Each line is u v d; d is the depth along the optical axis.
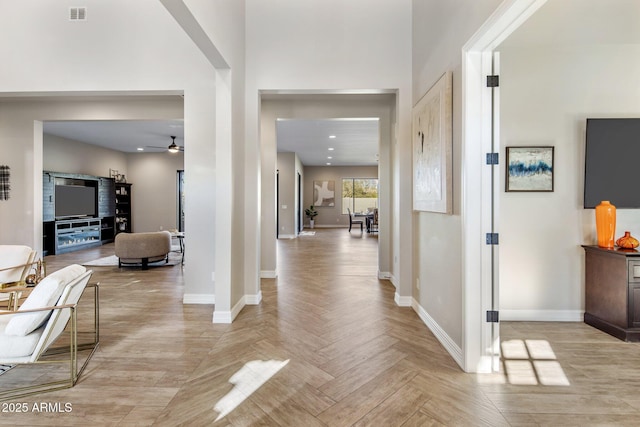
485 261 2.23
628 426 1.67
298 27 3.68
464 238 2.25
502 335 2.85
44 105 4.82
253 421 1.71
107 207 9.34
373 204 14.84
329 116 4.92
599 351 2.53
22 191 4.91
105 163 9.54
